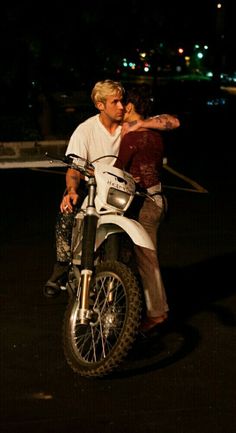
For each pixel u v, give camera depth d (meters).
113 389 6.79
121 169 7.52
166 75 81.12
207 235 12.95
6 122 26.02
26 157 23.06
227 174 20.95
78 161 7.50
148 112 7.71
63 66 27.66
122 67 31.09
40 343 7.94
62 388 6.84
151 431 6.02
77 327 7.59
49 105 28.00
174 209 15.38
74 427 6.11
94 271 7.06
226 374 7.11
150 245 6.84
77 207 7.80
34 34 25.92
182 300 9.34
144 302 8.41
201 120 39.41
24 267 10.92
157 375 7.08
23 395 6.71
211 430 6.02
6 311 8.97
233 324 8.50
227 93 51.97
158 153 7.61
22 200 16.69
